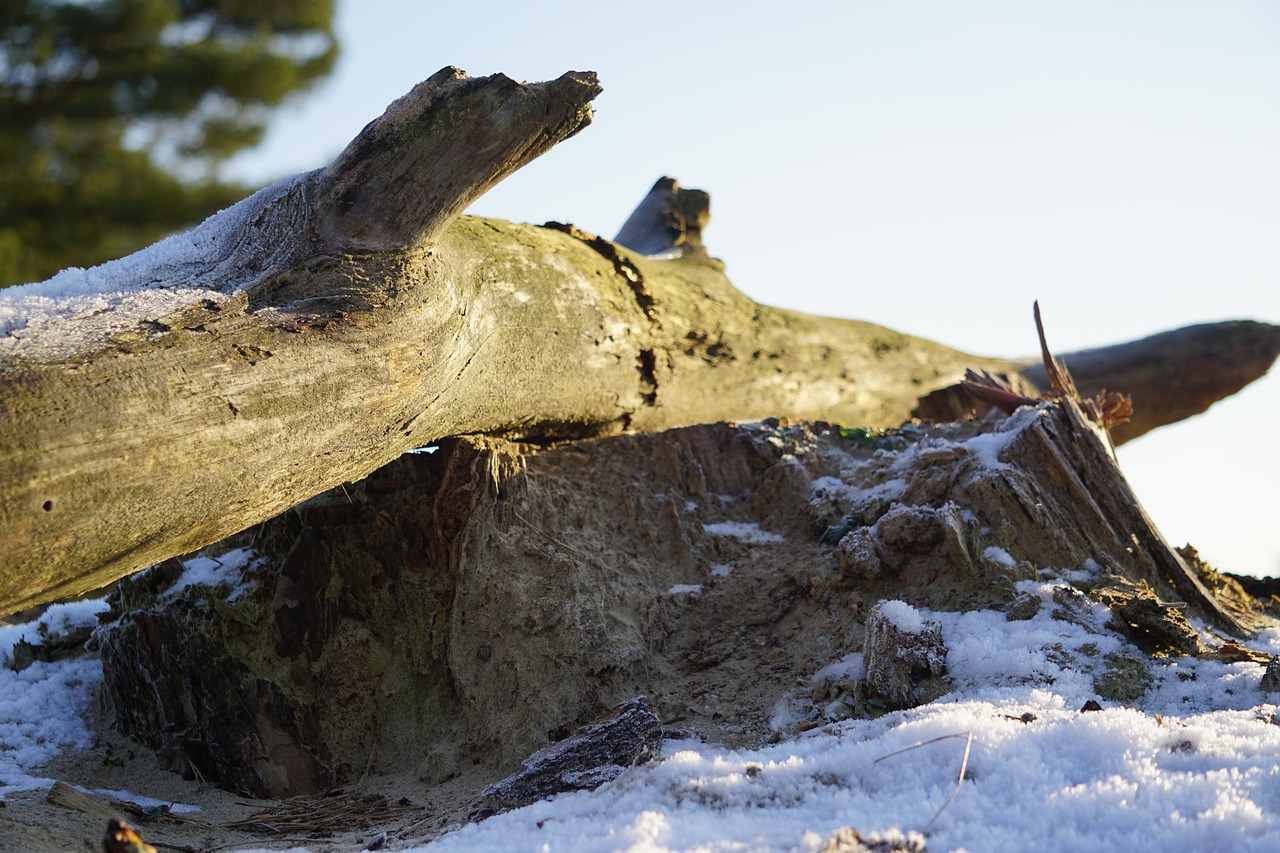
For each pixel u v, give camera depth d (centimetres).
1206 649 465
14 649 583
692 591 545
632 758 397
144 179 1759
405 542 532
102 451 351
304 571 518
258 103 1852
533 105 440
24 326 373
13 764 490
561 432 632
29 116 1752
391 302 453
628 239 941
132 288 418
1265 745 325
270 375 404
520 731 471
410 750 493
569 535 540
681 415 698
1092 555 522
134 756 513
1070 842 277
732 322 755
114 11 1744
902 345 890
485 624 503
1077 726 338
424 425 500
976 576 496
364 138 440
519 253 595
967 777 319
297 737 491
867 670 449
